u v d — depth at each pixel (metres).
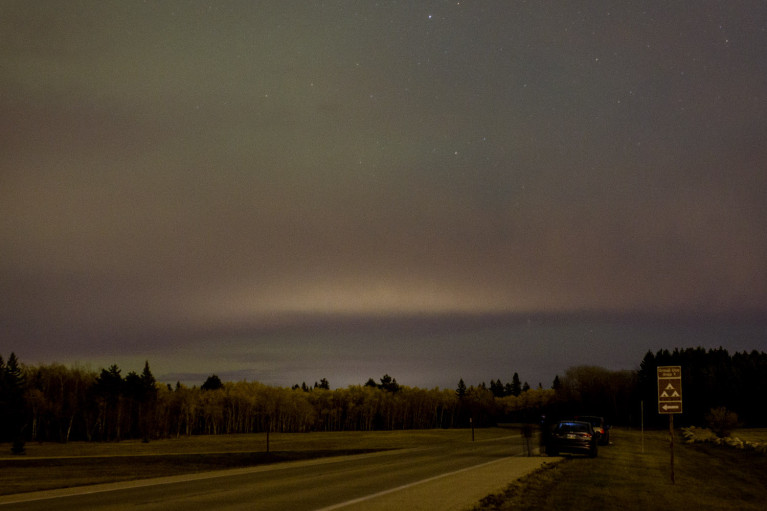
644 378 121.69
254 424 131.00
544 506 16.09
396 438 78.88
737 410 98.75
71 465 33.44
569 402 131.62
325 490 19.73
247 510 15.20
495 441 60.38
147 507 15.69
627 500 17.41
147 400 100.56
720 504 17.42
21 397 88.19
